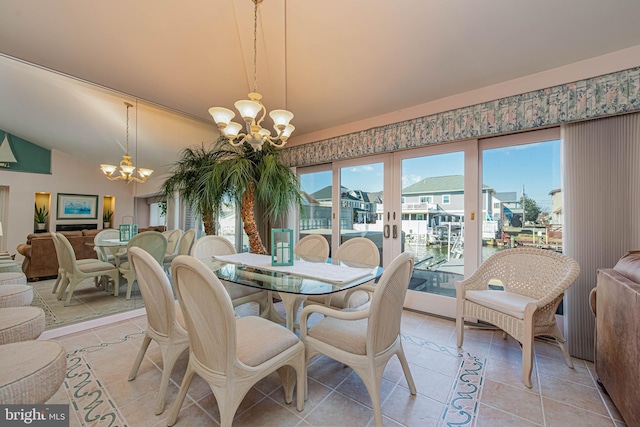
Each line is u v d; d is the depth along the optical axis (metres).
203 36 1.92
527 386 1.69
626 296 1.32
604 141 2.00
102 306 2.73
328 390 1.66
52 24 1.77
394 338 1.49
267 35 1.92
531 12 1.61
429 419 1.41
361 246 2.54
